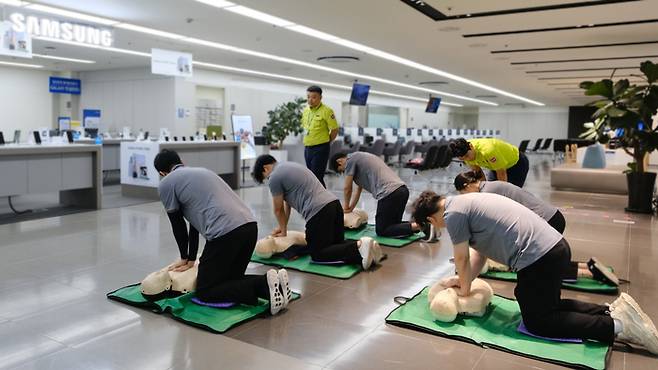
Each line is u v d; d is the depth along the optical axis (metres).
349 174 5.06
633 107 6.50
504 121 29.86
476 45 9.66
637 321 2.41
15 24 7.31
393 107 24.69
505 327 2.68
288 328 2.66
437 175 11.84
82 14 7.84
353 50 10.65
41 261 3.85
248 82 16.48
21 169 5.62
